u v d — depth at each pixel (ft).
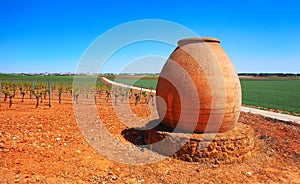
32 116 38.19
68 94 79.77
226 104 23.63
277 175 21.33
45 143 25.45
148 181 19.25
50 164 20.77
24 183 17.62
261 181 20.13
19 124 32.53
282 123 44.42
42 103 55.47
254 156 25.05
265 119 47.78
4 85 77.36
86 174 19.58
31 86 77.82
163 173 20.58
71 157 22.40
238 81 25.18
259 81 273.95
